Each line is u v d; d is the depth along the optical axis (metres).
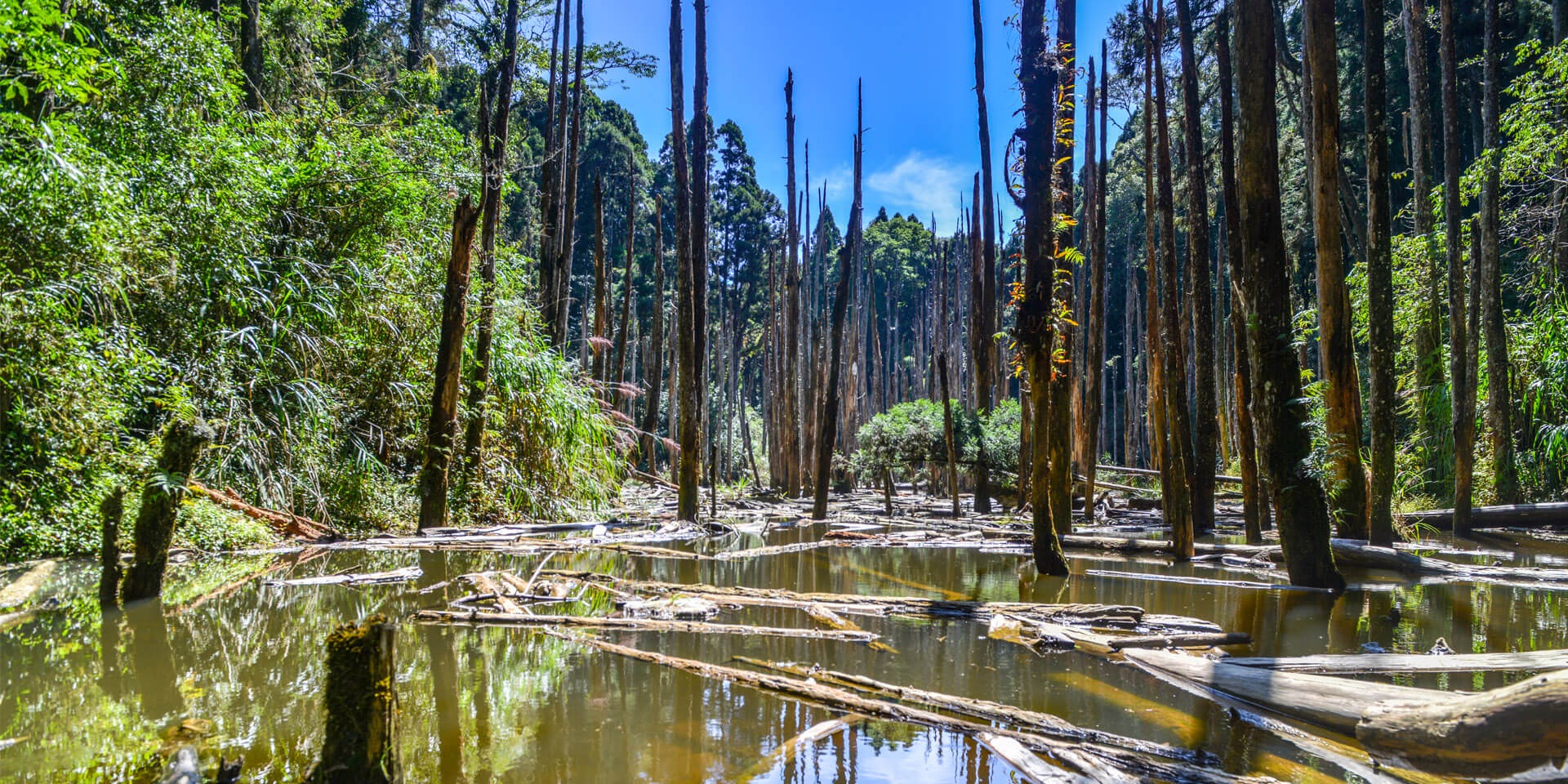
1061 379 7.95
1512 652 4.64
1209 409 11.00
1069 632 4.94
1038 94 7.38
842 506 16.61
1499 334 11.03
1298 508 6.92
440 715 3.50
